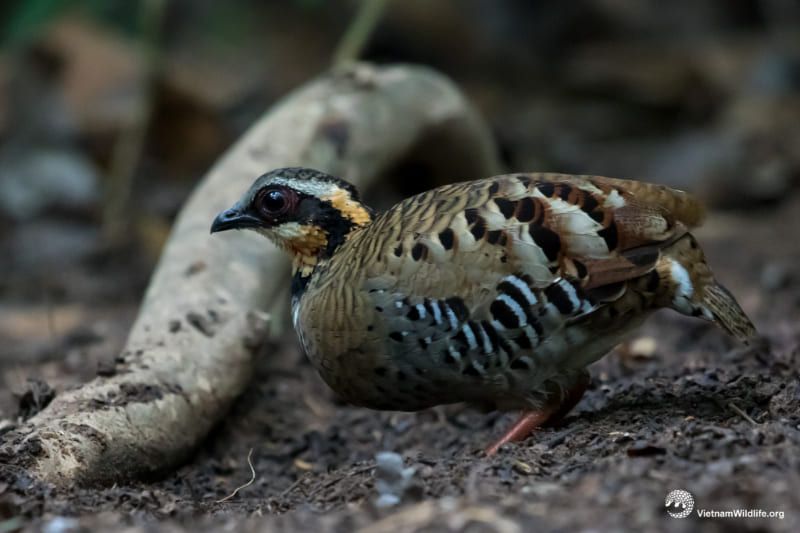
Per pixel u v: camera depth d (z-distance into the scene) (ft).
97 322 49.85
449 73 92.79
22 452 28.43
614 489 23.47
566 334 28.50
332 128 44.57
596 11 95.76
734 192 68.54
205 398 34.53
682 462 24.77
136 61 78.33
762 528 21.21
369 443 36.81
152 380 33.63
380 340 28.91
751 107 77.97
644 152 80.23
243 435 37.19
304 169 32.45
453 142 50.14
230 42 88.89
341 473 29.40
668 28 96.37
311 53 90.43
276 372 40.98
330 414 38.86
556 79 92.79
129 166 64.75
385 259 28.76
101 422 31.12
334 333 29.60
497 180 29.40
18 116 75.31
